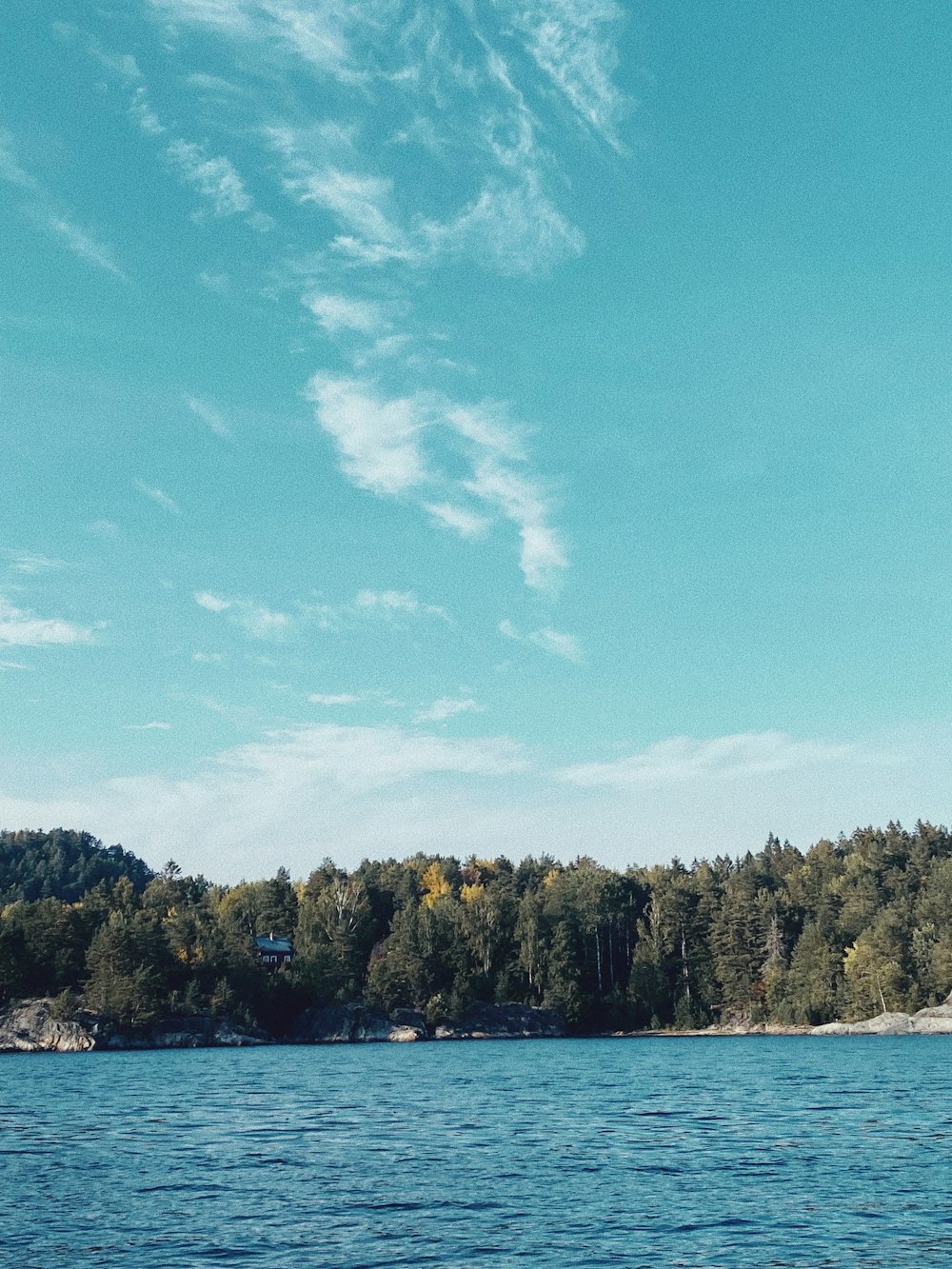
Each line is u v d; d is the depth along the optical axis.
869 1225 32.44
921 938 170.75
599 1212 34.75
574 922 197.88
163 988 160.75
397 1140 52.25
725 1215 34.12
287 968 180.75
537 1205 35.88
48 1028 147.75
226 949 172.12
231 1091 79.19
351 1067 106.38
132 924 162.12
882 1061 104.56
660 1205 35.72
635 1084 82.19
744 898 198.62
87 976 164.00
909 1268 27.69
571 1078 89.75
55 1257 29.33
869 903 188.25
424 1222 33.34
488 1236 31.56
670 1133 53.84
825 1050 124.50
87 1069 106.00
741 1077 87.62
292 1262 28.67
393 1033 169.88
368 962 192.62
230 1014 163.38
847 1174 41.16
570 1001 183.38
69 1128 57.25
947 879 186.25
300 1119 61.47
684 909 197.88
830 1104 65.56
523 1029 177.12
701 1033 179.00
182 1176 41.94
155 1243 30.77
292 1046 158.75
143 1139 52.97
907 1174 40.91
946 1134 51.66
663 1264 28.33
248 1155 47.44
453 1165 44.31
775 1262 28.44
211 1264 28.55
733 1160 45.03
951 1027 156.88
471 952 191.38
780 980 181.50
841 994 172.00
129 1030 153.25
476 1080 88.69
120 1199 37.28
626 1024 185.12
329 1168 43.66
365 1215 34.50
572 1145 49.88
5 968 156.12
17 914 178.00
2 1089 81.62
